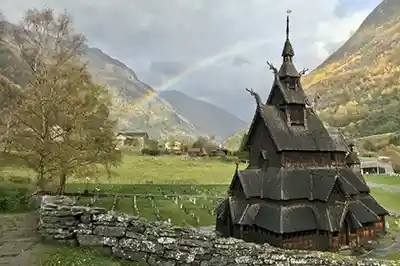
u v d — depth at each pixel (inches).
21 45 1688.0
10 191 995.9
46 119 1565.0
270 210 1169.4
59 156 1549.0
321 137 1338.6
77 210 602.5
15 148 1547.7
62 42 1763.0
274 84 1384.1
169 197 2290.8
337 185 1185.4
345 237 1178.6
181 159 4758.9
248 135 1398.9
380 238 1289.4
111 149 1865.2
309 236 1131.3
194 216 1686.8
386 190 2738.7
